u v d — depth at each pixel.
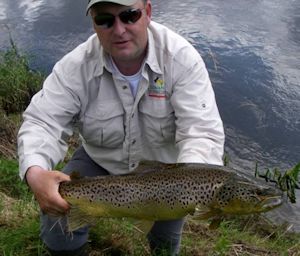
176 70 1.12
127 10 1.04
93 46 1.13
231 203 0.95
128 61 1.10
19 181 1.77
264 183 0.96
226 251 1.48
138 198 0.99
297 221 2.05
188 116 1.10
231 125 2.75
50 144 1.10
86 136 1.19
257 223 1.96
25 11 4.18
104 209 1.01
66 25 3.88
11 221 1.45
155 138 1.17
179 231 1.27
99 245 1.39
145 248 1.37
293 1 4.17
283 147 2.60
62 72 1.14
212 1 4.22
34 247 1.31
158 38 1.13
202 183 0.96
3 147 2.21
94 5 1.04
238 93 2.97
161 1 4.23
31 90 2.78
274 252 1.60
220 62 3.26
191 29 3.70
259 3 4.14
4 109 2.67
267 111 2.83
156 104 1.14
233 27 3.72
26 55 3.07
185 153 1.06
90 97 1.15
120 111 1.15
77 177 1.03
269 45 3.46
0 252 1.28
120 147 1.19
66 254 1.21
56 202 1.00
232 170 0.97
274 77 3.09
